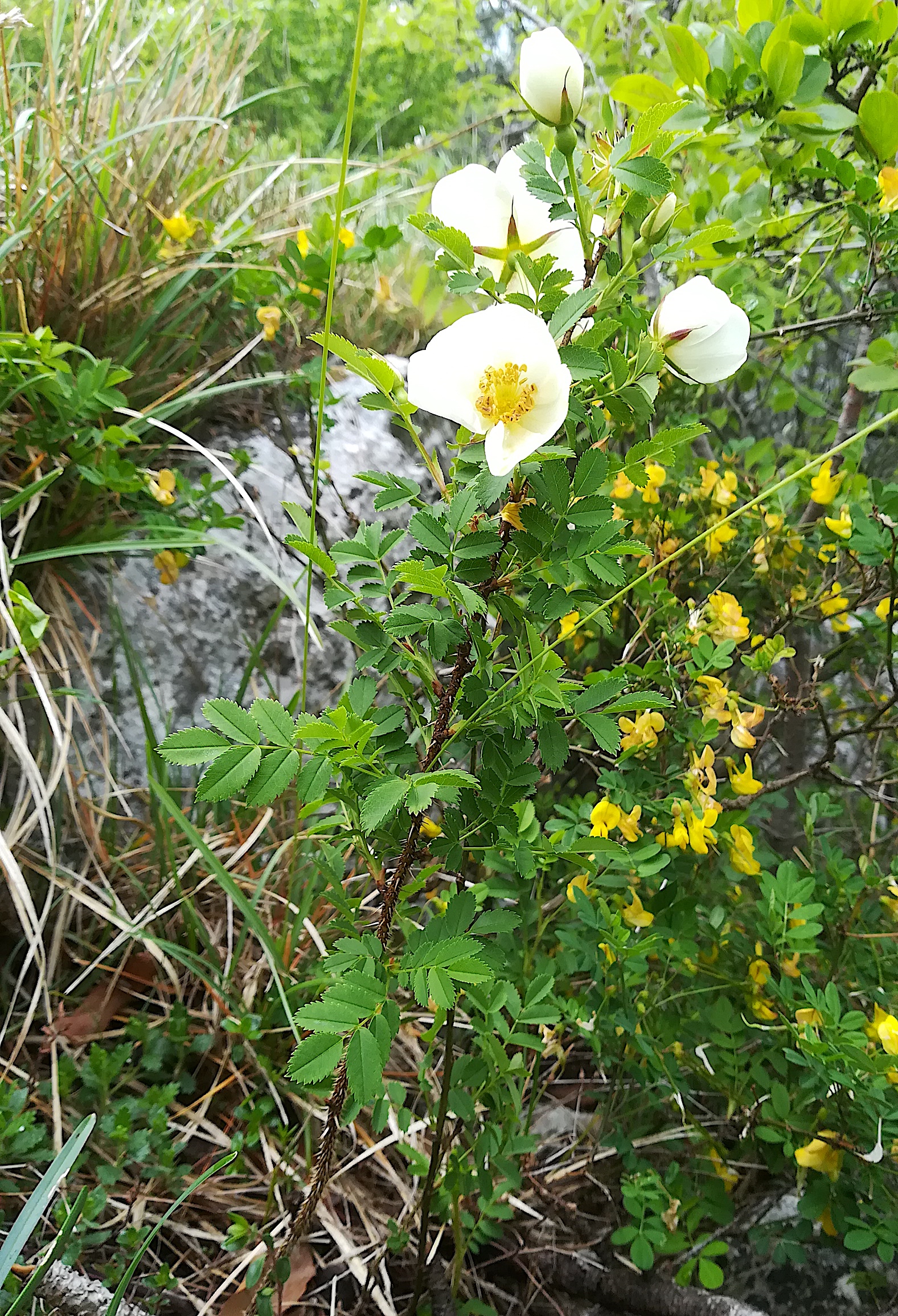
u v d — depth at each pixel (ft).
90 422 1.86
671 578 1.79
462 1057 1.24
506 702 0.90
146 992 1.62
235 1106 1.52
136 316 2.02
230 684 1.97
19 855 1.57
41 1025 1.53
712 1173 1.44
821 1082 1.28
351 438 2.40
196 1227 1.35
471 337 0.80
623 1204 1.46
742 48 1.64
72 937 1.58
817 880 1.60
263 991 1.63
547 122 0.84
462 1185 1.20
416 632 0.91
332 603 0.95
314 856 1.30
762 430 3.03
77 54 2.18
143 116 2.35
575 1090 1.70
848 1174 1.32
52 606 1.75
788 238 1.96
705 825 1.37
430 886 1.75
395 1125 1.43
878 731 1.65
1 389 1.69
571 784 2.11
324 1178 1.07
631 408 0.88
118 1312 1.12
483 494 0.82
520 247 0.88
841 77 1.72
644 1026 1.42
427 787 0.79
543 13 2.94
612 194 0.87
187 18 2.68
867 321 1.82
